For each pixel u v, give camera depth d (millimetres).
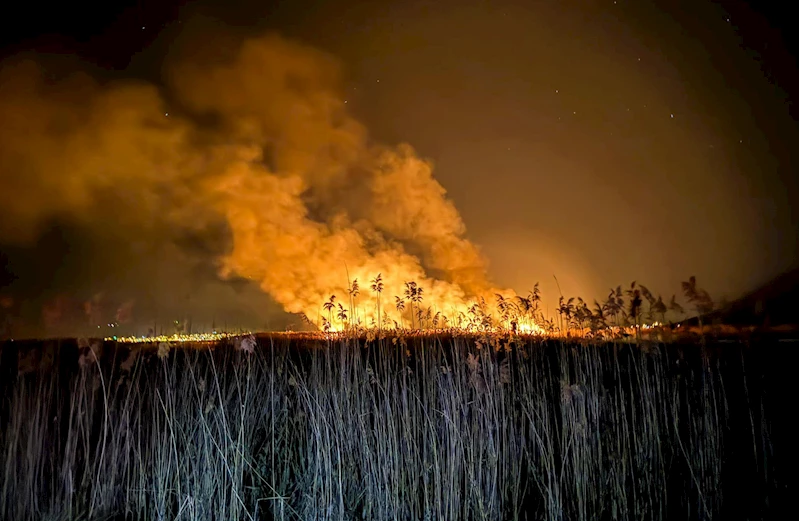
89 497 3947
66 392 4613
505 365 4230
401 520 3924
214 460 3871
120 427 4012
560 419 4516
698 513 3949
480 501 3809
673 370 4789
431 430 4012
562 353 4598
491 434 4051
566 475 4137
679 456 4324
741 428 4410
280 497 3754
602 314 4625
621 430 4348
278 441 4344
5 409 4367
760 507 3896
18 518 3736
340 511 3727
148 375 4531
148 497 3936
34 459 3904
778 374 4723
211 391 4285
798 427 4285
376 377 4305
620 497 3986
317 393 4207
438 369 4449
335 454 4027
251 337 4430
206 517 3752
